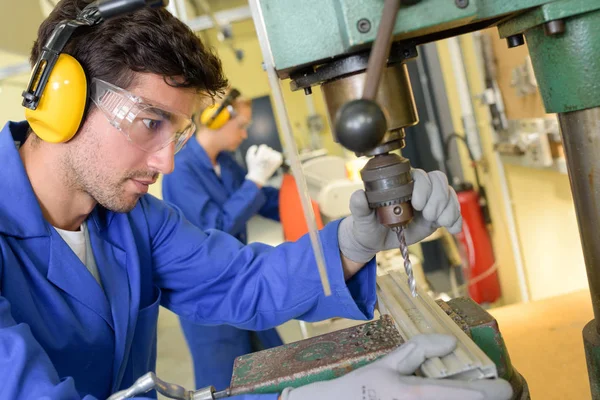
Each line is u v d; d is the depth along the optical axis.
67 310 0.93
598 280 0.72
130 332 1.05
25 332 0.71
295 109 3.84
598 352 0.71
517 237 2.14
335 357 0.82
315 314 1.03
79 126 0.89
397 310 0.88
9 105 2.81
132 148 0.92
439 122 2.64
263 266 1.08
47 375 0.67
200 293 1.15
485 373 0.64
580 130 0.68
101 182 0.94
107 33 0.87
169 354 3.28
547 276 1.95
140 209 1.14
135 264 1.07
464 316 0.83
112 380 1.01
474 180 2.48
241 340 2.15
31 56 0.95
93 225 1.06
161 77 0.89
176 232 1.17
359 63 0.63
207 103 1.06
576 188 0.71
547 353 1.04
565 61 0.65
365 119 0.48
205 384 2.14
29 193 0.93
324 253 0.93
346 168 2.37
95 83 0.88
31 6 2.34
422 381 0.62
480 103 2.10
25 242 0.92
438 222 0.77
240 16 2.13
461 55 2.19
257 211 2.53
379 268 2.29
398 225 0.67
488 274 2.38
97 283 0.98
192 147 2.30
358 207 0.79
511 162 1.94
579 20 0.63
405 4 0.58
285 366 0.83
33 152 0.96
